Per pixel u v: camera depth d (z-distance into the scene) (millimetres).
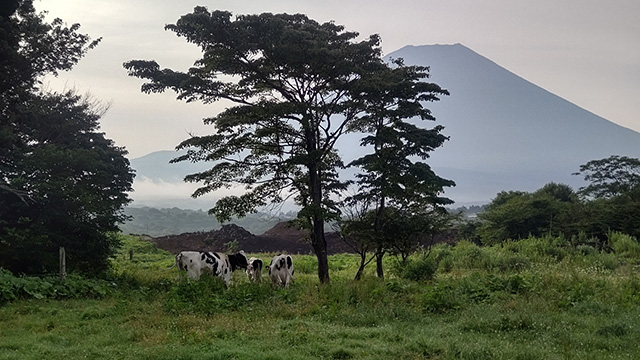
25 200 19969
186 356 9344
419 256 27422
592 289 15375
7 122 21531
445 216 22750
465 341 10227
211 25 19547
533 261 28141
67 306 14852
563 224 45375
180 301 14164
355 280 18531
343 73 20828
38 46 22531
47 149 20422
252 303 14461
